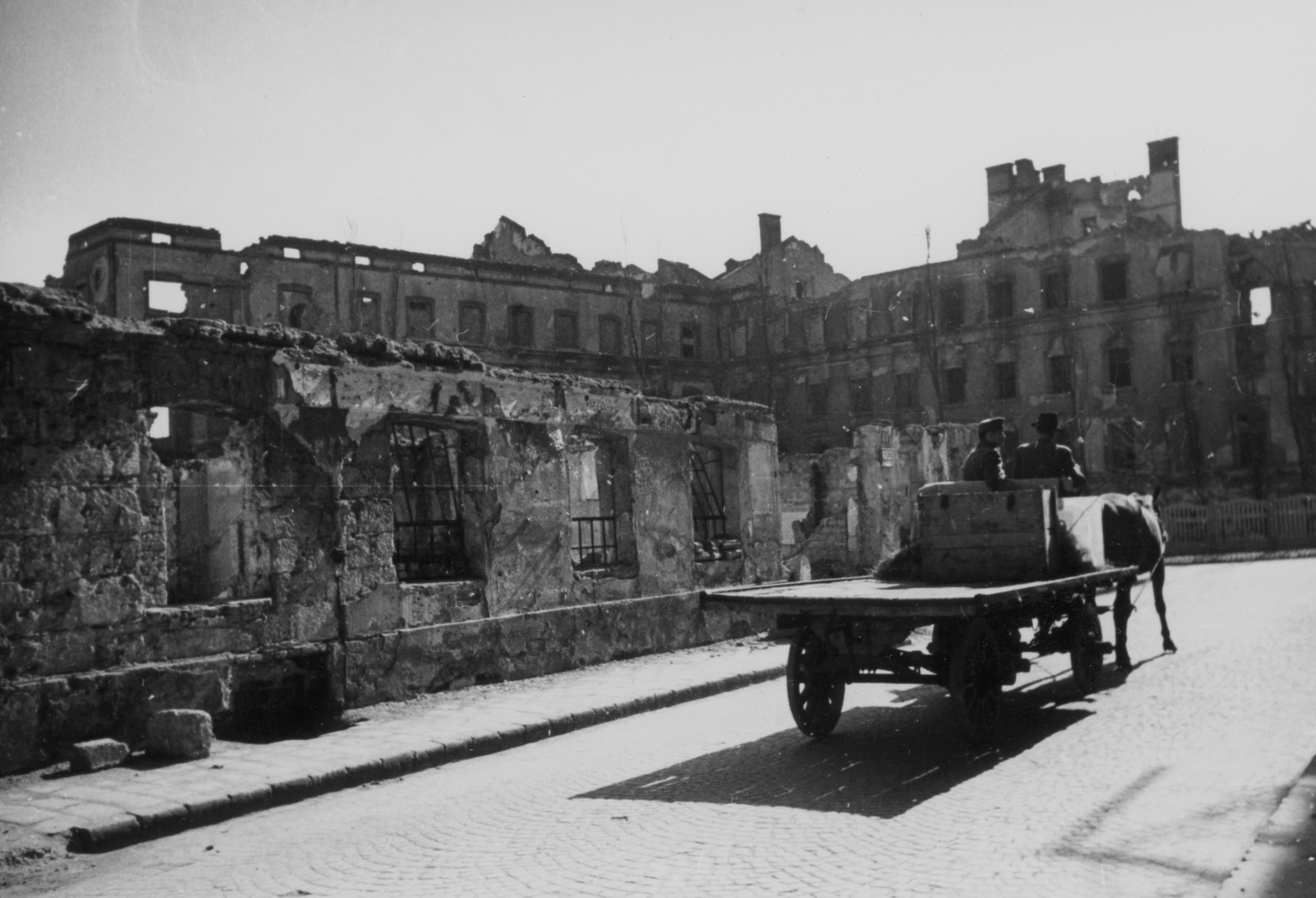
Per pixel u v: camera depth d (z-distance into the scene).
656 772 7.91
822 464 21.80
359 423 11.10
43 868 6.30
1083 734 8.47
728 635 16.14
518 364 49.75
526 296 50.53
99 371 9.11
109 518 9.08
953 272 50.22
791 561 19.55
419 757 8.82
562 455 13.59
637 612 14.47
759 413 17.25
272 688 10.22
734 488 16.94
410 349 11.84
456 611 11.95
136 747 8.97
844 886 5.03
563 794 7.34
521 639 12.66
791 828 6.11
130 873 6.16
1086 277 46.53
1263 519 35.78
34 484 8.62
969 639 8.09
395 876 5.64
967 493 9.60
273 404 10.31
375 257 45.25
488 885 5.34
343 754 8.70
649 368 55.09
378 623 11.07
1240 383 43.31
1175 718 8.85
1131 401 45.09
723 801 6.85
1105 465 45.50
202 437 27.81
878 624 8.48
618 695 11.26
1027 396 47.69
